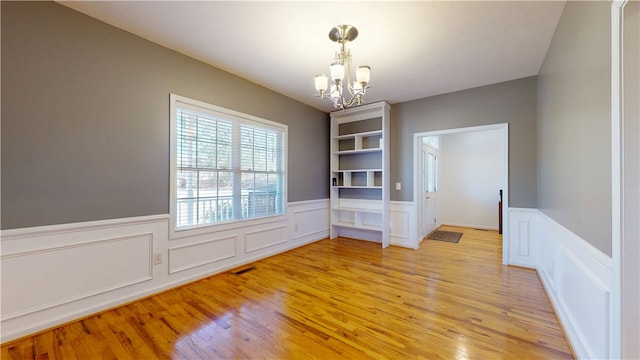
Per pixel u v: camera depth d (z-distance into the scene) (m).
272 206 3.82
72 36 2.04
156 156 2.54
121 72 2.30
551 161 2.42
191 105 2.80
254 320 2.05
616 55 1.16
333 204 4.86
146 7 2.01
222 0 1.92
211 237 3.01
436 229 5.77
